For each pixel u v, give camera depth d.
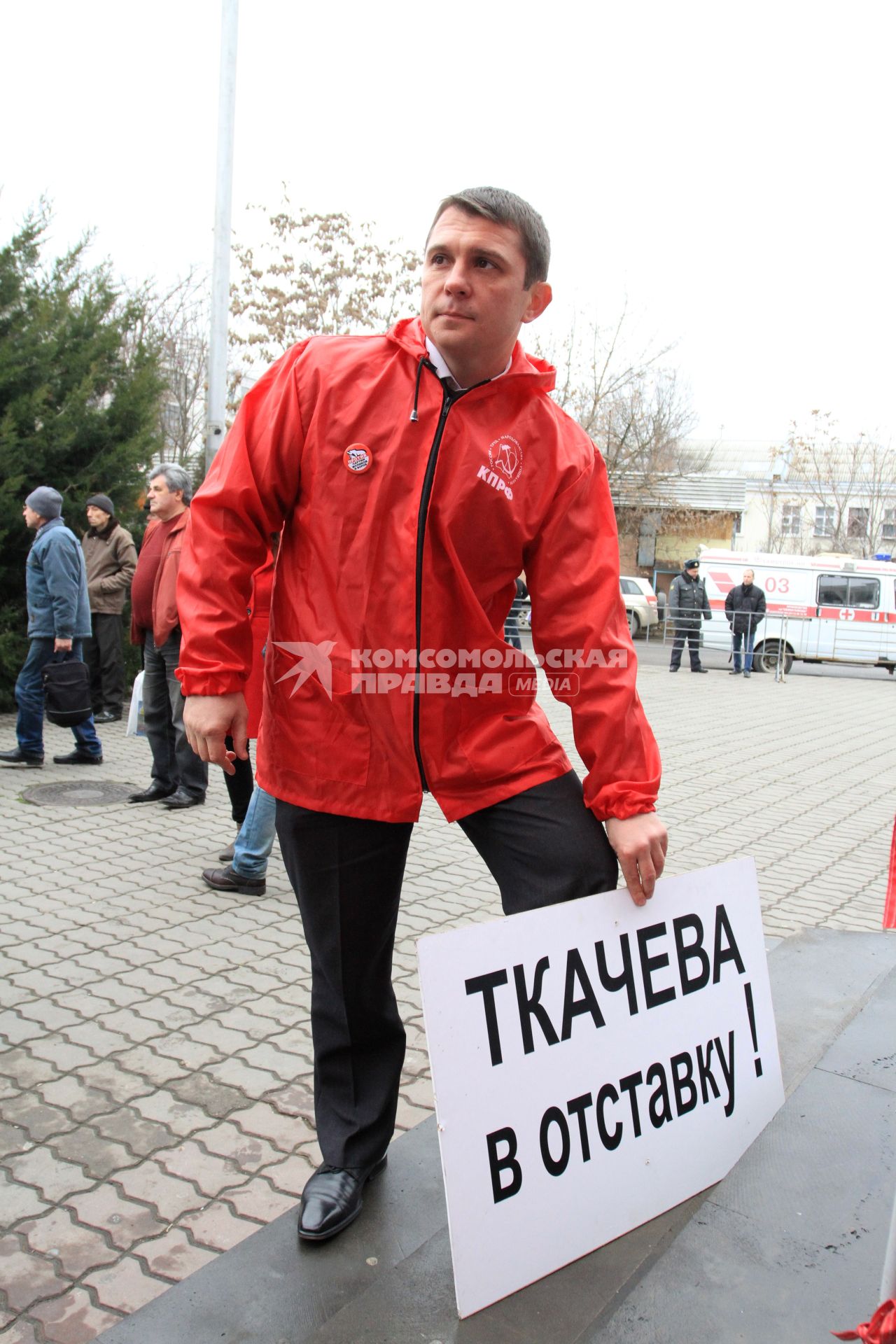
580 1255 1.98
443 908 4.70
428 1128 2.69
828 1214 2.16
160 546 6.11
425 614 1.92
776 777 8.77
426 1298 1.96
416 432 1.88
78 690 7.12
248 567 1.97
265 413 1.93
